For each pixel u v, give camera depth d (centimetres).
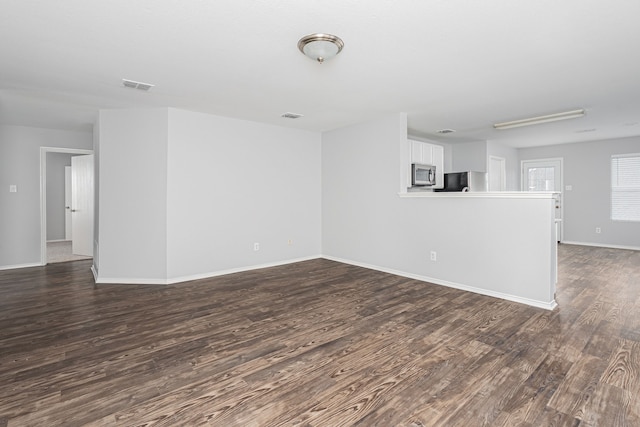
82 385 192
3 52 254
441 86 342
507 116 476
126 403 176
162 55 262
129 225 419
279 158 525
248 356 228
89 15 204
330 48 238
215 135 455
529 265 332
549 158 746
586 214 702
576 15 207
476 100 395
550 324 280
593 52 263
